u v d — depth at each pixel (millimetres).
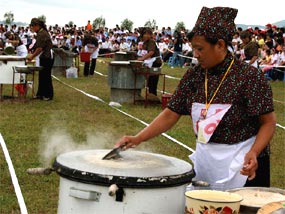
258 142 3023
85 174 2521
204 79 3178
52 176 6430
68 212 2635
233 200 2541
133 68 12953
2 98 12992
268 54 22406
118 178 2482
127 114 11484
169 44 32219
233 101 3070
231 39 3082
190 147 8562
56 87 16438
